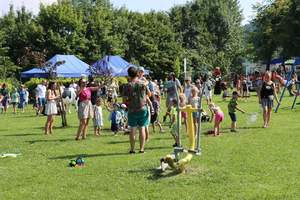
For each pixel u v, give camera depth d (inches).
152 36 2753.4
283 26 2509.8
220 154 452.1
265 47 2770.7
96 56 2571.4
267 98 674.2
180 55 2763.3
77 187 342.3
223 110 1029.2
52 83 692.1
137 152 486.3
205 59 2743.6
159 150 496.7
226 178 354.0
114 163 425.4
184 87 737.6
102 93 1238.9
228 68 2691.9
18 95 1268.5
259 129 655.1
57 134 685.9
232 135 600.4
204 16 3430.1
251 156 438.6
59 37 2495.1
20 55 2536.9
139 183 347.6
